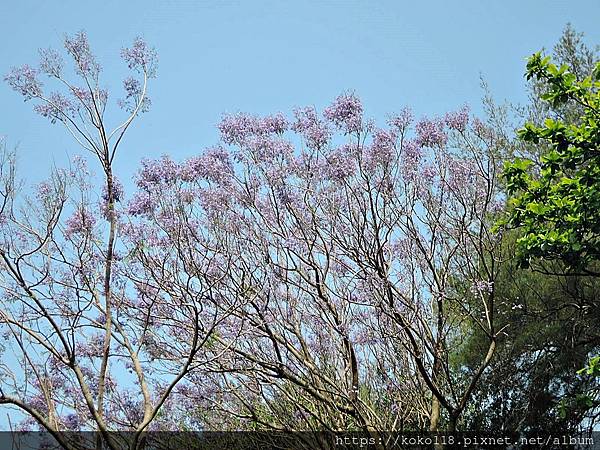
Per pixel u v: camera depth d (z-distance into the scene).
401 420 14.63
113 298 13.51
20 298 12.05
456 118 14.98
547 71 13.25
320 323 14.48
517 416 16.16
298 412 15.25
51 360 13.41
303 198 14.11
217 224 13.51
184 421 15.26
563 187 13.27
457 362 16.58
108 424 14.00
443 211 14.96
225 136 13.97
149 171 13.42
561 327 16.00
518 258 13.56
